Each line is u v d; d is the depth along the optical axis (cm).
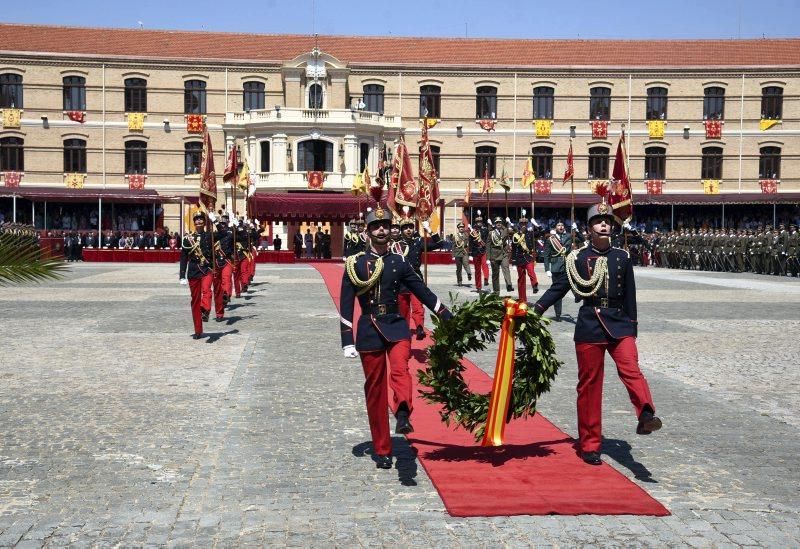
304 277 3581
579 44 5969
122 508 673
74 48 5547
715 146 5719
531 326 814
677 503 688
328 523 641
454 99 5722
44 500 691
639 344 1570
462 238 3064
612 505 678
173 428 930
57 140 5519
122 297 2503
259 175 5434
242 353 1444
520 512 662
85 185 5556
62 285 2992
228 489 720
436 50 5853
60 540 607
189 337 1642
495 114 5747
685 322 1912
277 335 1672
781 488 728
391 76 5697
